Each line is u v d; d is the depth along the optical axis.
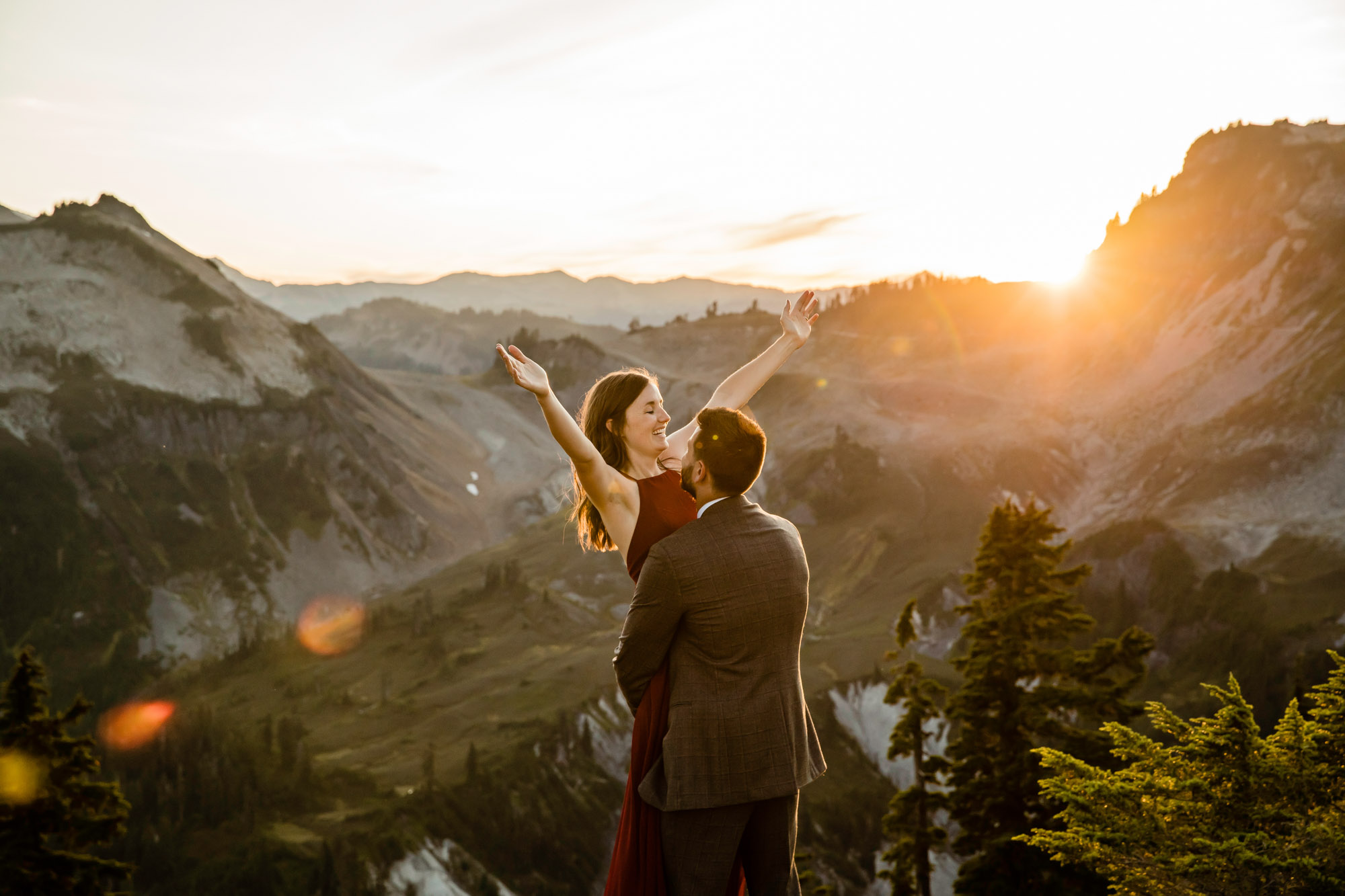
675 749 2.87
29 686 19.67
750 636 2.92
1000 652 19.80
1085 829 6.93
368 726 186.62
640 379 3.55
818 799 142.88
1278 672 143.88
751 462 3.03
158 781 148.50
